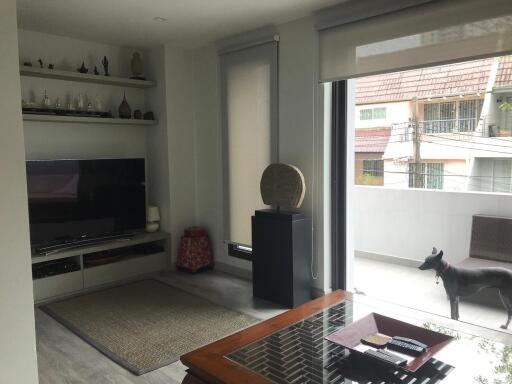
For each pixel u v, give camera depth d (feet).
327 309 7.06
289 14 10.88
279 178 11.30
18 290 5.67
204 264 14.11
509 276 10.43
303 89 11.30
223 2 9.96
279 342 5.88
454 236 14.17
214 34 12.69
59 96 12.84
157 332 9.68
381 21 9.62
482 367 5.33
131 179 13.67
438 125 16.52
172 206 14.28
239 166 13.09
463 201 13.89
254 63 12.35
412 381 5.02
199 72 14.24
